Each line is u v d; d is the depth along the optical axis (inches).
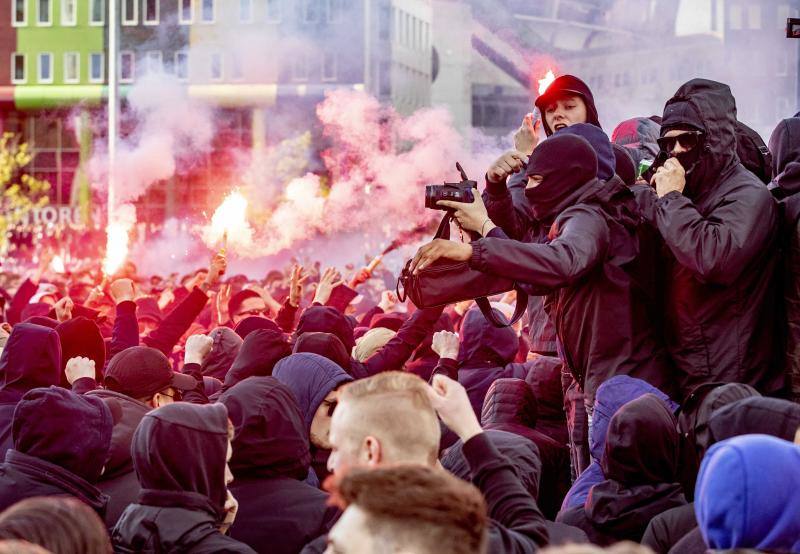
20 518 100.0
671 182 185.3
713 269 179.3
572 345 194.4
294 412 166.2
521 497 124.6
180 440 144.9
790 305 188.2
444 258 173.0
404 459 118.2
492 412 207.8
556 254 174.4
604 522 155.7
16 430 163.5
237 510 159.3
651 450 155.2
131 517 145.0
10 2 2380.7
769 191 189.8
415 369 255.0
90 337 252.4
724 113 190.2
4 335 276.8
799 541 98.0
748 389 153.4
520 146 241.8
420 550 82.8
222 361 264.7
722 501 99.0
